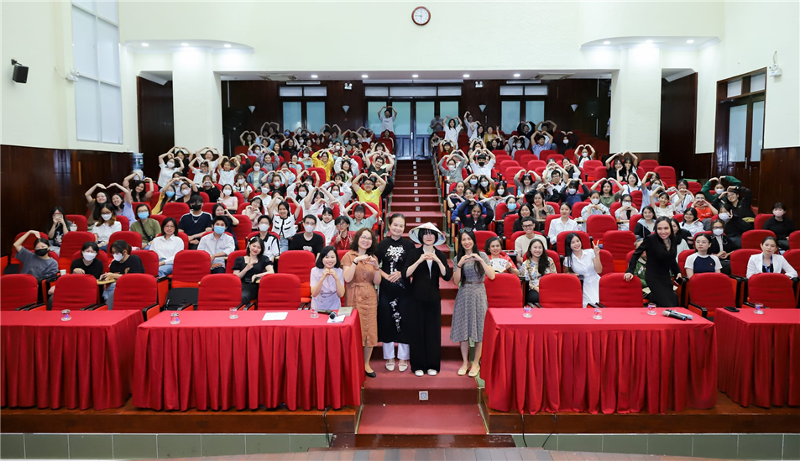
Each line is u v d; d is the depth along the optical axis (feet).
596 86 54.65
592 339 13.34
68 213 29.45
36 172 26.99
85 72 31.89
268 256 20.18
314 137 50.98
